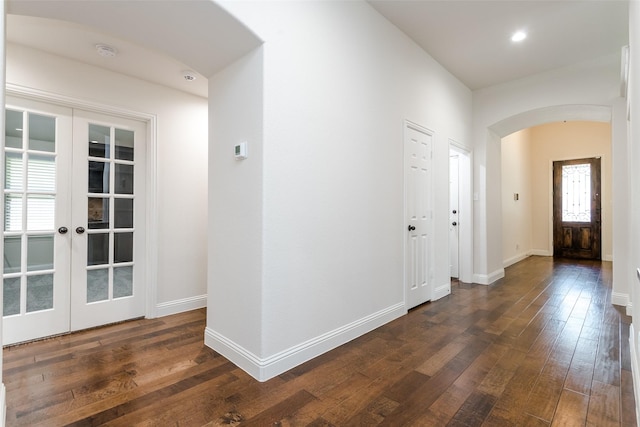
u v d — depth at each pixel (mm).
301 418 1598
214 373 2041
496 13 2906
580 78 3900
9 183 2506
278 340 2039
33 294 2600
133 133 3148
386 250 2963
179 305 3344
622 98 3648
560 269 5734
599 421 1568
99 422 1575
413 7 2816
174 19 1848
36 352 2361
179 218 3359
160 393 1818
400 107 3158
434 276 3727
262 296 1959
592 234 6855
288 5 2111
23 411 1659
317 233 2289
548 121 4668
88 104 2801
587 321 2998
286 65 2090
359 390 1847
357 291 2639
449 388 1867
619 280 3523
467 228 4699
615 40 3365
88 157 2873
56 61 2648
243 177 2121
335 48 2438
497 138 5074
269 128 1987
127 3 1718
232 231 2221
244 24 1875
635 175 1901
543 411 1650
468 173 4680
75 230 2795
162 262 3227
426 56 3588
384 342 2518
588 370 2066
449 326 2869
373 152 2803
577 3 2779
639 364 1676
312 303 2258
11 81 2453
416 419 1593
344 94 2514
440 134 3881
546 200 7445
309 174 2230
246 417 1606
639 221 1666
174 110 3320
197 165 3500
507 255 6242
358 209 2645
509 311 3303
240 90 2156
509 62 3840
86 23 1891
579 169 7043
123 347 2445
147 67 2871
